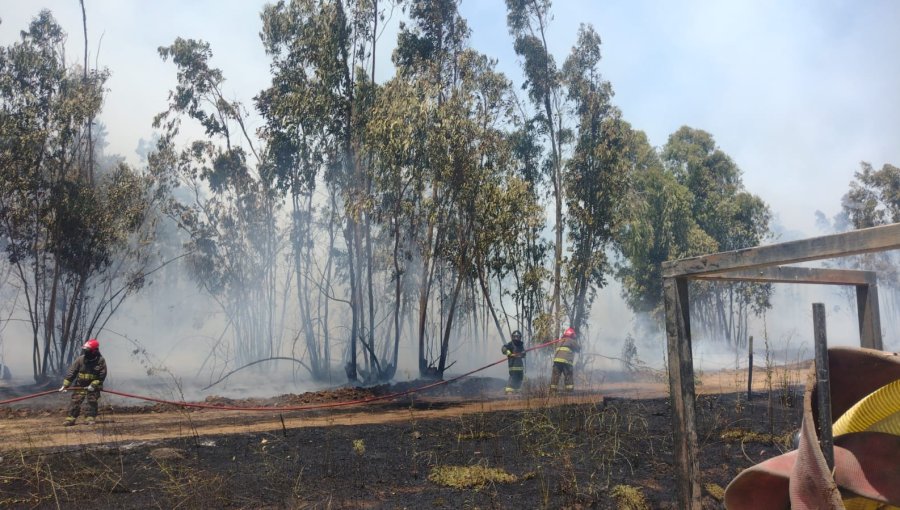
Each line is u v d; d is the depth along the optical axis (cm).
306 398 1667
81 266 2069
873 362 271
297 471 768
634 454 816
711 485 654
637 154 3341
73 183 2045
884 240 291
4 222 2025
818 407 269
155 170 2259
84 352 1229
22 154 1934
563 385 1529
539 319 2092
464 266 2009
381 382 2034
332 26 1995
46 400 1683
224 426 1163
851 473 269
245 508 629
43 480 711
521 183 1969
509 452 865
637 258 3256
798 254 334
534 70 2316
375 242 2258
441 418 1213
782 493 285
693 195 3831
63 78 2038
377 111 1884
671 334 432
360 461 825
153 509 626
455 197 1933
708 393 1403
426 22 2170
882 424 271
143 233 2264
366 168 2034
